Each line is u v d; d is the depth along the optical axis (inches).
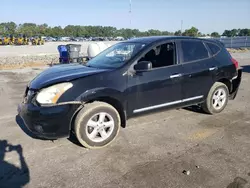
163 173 125.7
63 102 142.8
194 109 230.7
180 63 187.0
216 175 123.6
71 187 115.6
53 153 147.8
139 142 161.9
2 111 229.3
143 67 157.6
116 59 178.4
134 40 196.7
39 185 117.1
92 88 149.7
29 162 137.3
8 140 165.3
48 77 157.5
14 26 4138.8
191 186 115.2
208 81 203.2
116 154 146.3
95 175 125.0
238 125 191.0
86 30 4623.5
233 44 1408.7
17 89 326.6
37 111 141.9
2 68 547.8
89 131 151.5
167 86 178.9
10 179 121.6
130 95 163.5
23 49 1277.1
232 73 218.5
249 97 280.7
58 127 144.1
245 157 141.3
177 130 181.8
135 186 115.6
